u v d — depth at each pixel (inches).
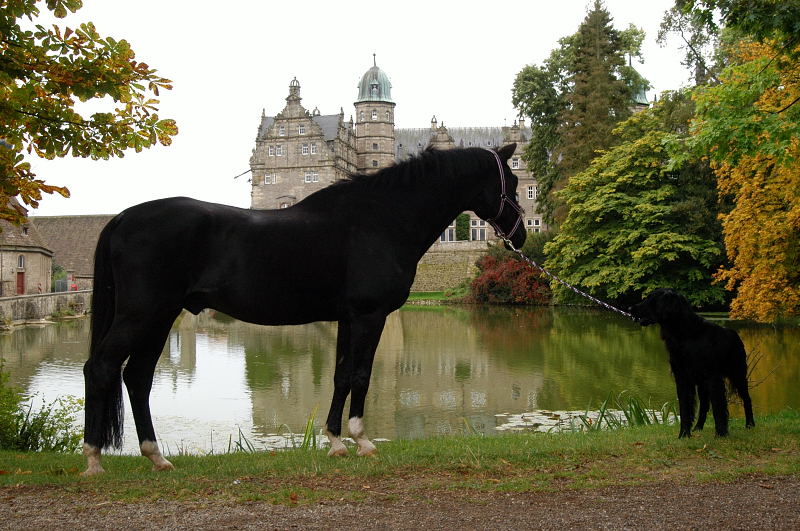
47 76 249.1
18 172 266.7
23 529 157.2
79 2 248.1
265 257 205.2
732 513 170.7
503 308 1865.2
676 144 363.9
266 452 261.9
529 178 3420.3
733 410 460.4
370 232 214.7
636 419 379.2
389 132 3585.1
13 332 1234.0
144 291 198.4
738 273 671.1
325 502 176.6
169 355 894.4
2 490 189.6
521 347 936.9
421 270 2819.9
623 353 836.6
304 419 507.2
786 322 1037.8
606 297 1423.5
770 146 325.7
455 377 698.2
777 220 607.2
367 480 197.0
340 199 217.5
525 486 191.0
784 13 287.4
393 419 505.7
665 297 254.1
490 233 3353.8
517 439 273.7
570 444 247.3
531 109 1782.7
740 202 647.8
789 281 629.9
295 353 911.0
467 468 209.5
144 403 216.7
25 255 1902.1
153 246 199.3
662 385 616.4
